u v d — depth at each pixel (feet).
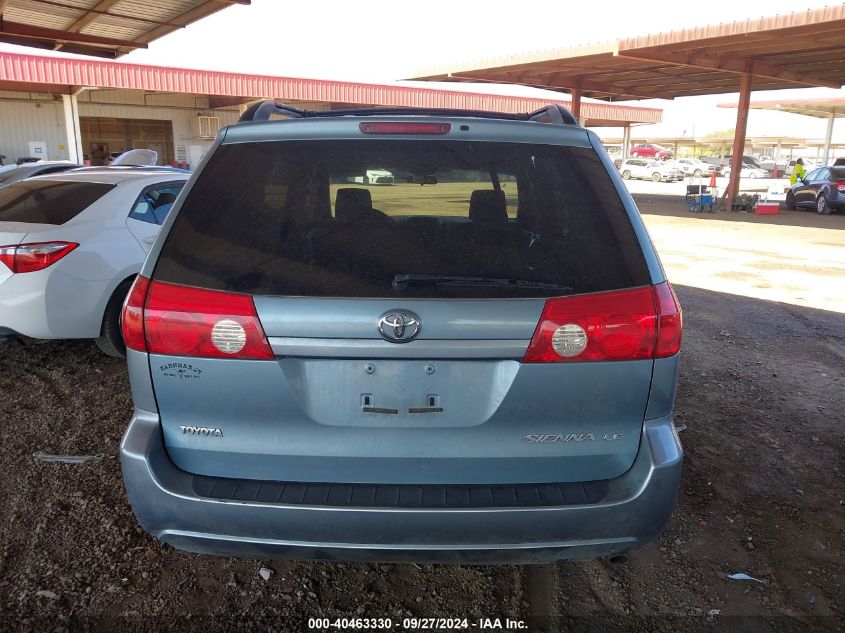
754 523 10.56
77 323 16.02
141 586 8.81
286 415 6.90
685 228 55.21
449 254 6.89
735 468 12.34
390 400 6.86
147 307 6.87
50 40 45.21
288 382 6.81
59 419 13.93
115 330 16.85
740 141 70.85
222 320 6.72
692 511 10.87
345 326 6.61
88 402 14.87
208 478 7.14
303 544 6.83
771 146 261.65
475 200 7.75
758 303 26.35
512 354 6.73
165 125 92.63
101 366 17.22
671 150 274.98
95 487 11.20
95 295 16.17
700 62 63.72
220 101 92.12
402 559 6.89
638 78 80.89
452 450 6.95
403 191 7.54
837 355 19.45
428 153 7.48
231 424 6.98
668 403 7.17
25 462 12.01
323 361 6.82
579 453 7.06
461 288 6.72
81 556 9.36
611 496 6.93
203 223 7.13
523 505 6.78
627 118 125.59
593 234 7.15
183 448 7.14
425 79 84.84
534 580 9.18
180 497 6.83
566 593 8.91
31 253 15.24
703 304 26.05
